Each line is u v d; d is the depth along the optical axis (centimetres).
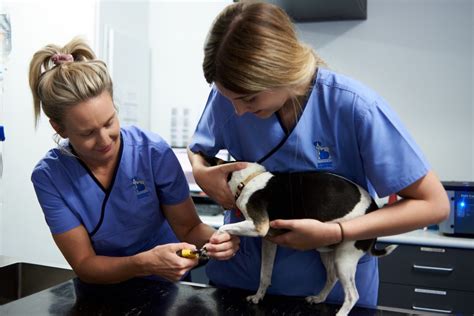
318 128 92
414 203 82
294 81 72
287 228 84
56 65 96
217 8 264
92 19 222
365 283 101
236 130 101
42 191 106
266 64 69
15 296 135
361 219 82
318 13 223
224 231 90
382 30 231
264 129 95
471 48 219
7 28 232
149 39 276
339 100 88
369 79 235
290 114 92
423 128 229
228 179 94
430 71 225
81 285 105
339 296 101
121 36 239
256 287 107
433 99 226
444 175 227
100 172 108
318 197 88
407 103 230
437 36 223
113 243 113
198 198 237
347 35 236
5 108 238
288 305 93
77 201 107
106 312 90
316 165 94
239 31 70
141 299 96
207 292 101
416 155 83
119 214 110
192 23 269
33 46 231
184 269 92
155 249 96
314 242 83
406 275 189
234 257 110
